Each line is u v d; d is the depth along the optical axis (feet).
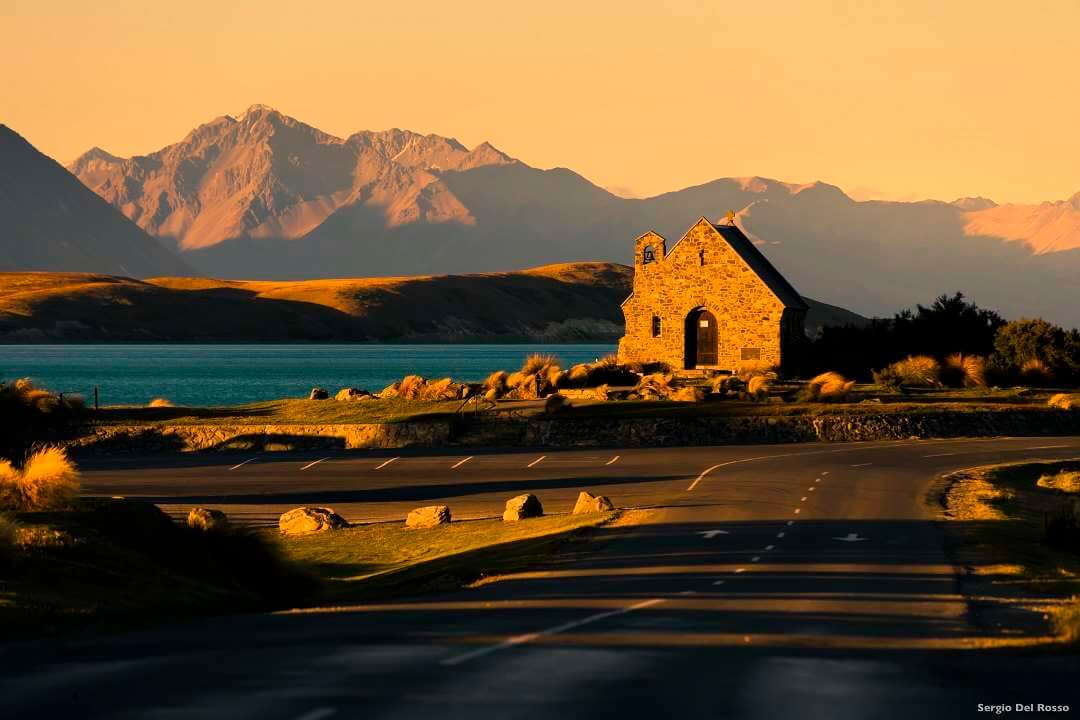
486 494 299.79
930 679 88.99
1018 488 289.94
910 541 197.16
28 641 110.01
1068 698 83.15
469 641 104.83
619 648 100.99
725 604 132.16
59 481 175.11
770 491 275.18
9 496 173.47
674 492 280.72
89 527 158.81
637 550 187.83
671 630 112.47
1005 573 162.71
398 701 77.56
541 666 91.45
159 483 330.13
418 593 157.89
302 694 79.82
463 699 78.43
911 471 312.50
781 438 397.39
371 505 288.51
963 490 276.21
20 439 392.06
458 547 216.54
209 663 93.35
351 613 132.26
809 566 167.32
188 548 165.78
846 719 75.20
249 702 77.20
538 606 132.77
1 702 78.69
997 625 119.24
